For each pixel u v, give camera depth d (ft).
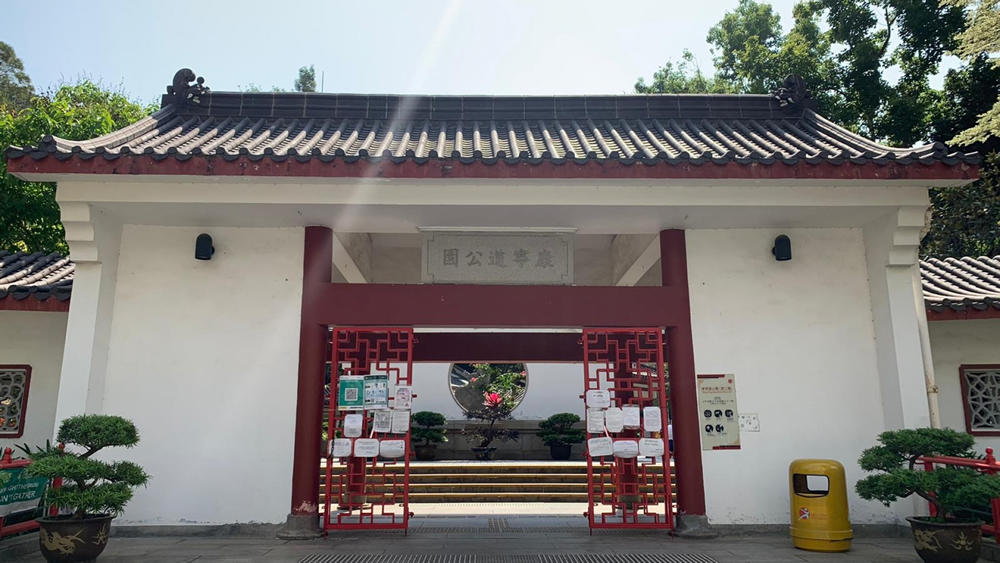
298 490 25.54
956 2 51.01
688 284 27.84
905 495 21.62
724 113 32.32
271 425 26.16
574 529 28.50
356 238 33.42
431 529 28.48
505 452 63.87
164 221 27.04
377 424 26.61
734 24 82.12
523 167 23.54
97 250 25.76
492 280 27.84
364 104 32.01
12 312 31.22
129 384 26.23
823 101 71.72
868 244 28.19
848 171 23.84
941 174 23.90
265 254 27.48
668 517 26.55
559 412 65.36
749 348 27.45
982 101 65.62
